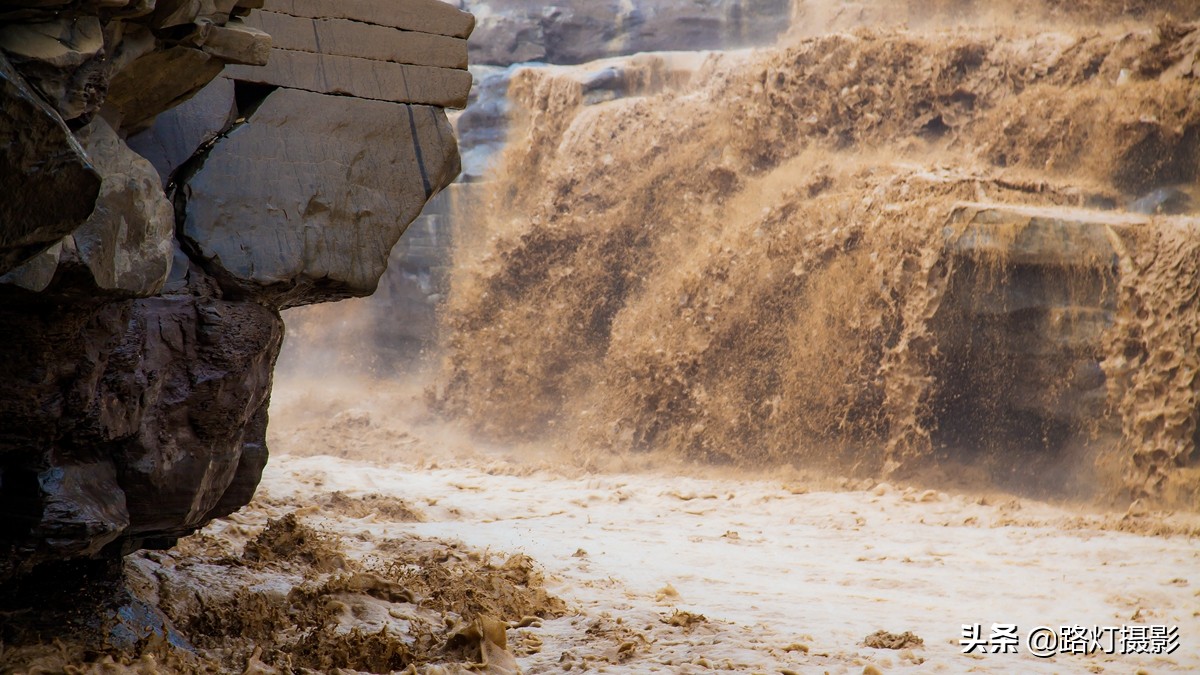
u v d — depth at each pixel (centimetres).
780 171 3475
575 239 3775
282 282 838
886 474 2720
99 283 597
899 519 2245
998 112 3225
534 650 1010
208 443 815
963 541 1978
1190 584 1569
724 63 4022
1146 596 1477
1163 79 3067
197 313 799
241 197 828
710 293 3197
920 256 2739
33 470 682
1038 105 3142
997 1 3812
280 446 3180
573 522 2106
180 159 824
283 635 952
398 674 858
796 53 3584
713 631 1108
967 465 2719
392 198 895
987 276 2650
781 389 2989
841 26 4188
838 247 2939
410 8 899
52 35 490
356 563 1316
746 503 2442
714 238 3416
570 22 4659
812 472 2853
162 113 797
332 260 867
